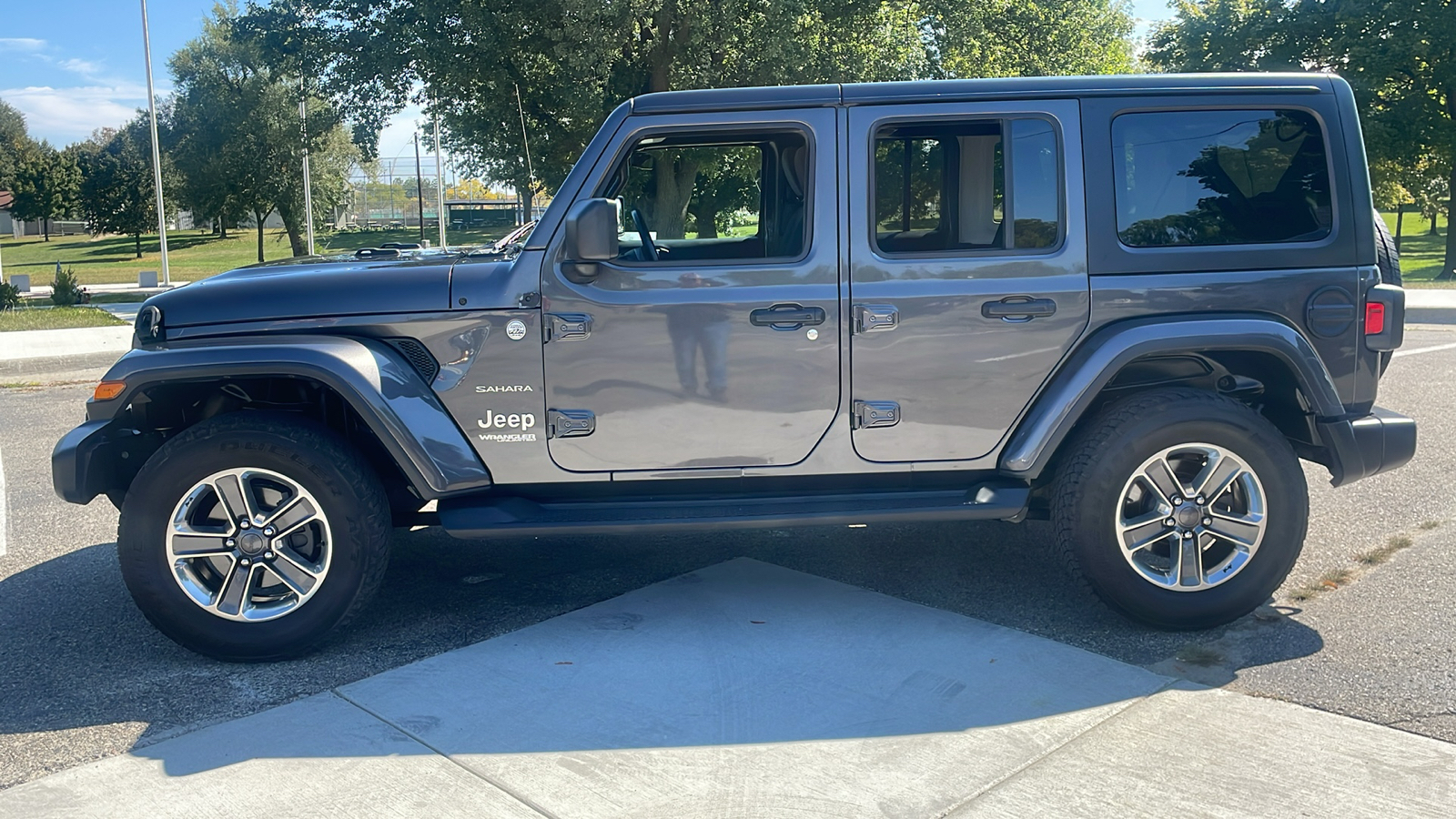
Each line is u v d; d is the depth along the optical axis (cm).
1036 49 3172
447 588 460
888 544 506
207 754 312
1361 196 397
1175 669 361
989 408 395
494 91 2328
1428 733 310
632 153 392
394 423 373
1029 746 305
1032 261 390
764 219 412
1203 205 395
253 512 375
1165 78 394
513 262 391
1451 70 2686
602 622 411
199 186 5188
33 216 8644
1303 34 2847
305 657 387
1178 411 379
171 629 376
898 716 327
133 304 2536
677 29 2347
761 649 381
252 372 369
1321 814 268
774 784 287
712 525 384
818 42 2402
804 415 393
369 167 5303
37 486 682
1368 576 449
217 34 5031
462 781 293
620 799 282
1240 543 387
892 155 391
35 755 316
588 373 389
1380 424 398
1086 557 387
